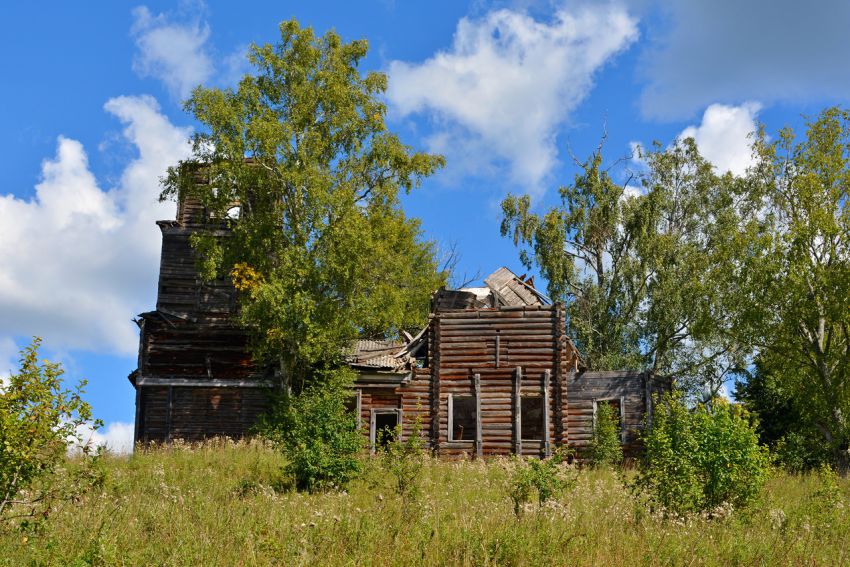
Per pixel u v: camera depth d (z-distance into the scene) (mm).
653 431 16203
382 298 35094
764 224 38719
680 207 49688
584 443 34031
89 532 11430
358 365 34094
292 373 34844
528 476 16188
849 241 35125
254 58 36594
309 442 20703
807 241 35688
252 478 21484
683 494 15070
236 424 35969
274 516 13062
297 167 34906
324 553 10766
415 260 45906
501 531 11477
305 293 33344
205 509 13680
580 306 47500
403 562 10500
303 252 34000
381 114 37125
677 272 46031
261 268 35062
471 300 37812
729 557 11539
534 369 33938
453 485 20312
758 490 15750
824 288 34781
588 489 17750
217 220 36875
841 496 16875
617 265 47688
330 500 16625
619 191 47906
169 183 36281
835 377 34250
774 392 39031
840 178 36125
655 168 50125
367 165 37125
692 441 15766
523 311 34406
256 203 36656
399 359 35312
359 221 34094
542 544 11250
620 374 34594
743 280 37125
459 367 34219
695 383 46594
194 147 35781
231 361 37125
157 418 36125
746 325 37250
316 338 32875
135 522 12469
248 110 35875
